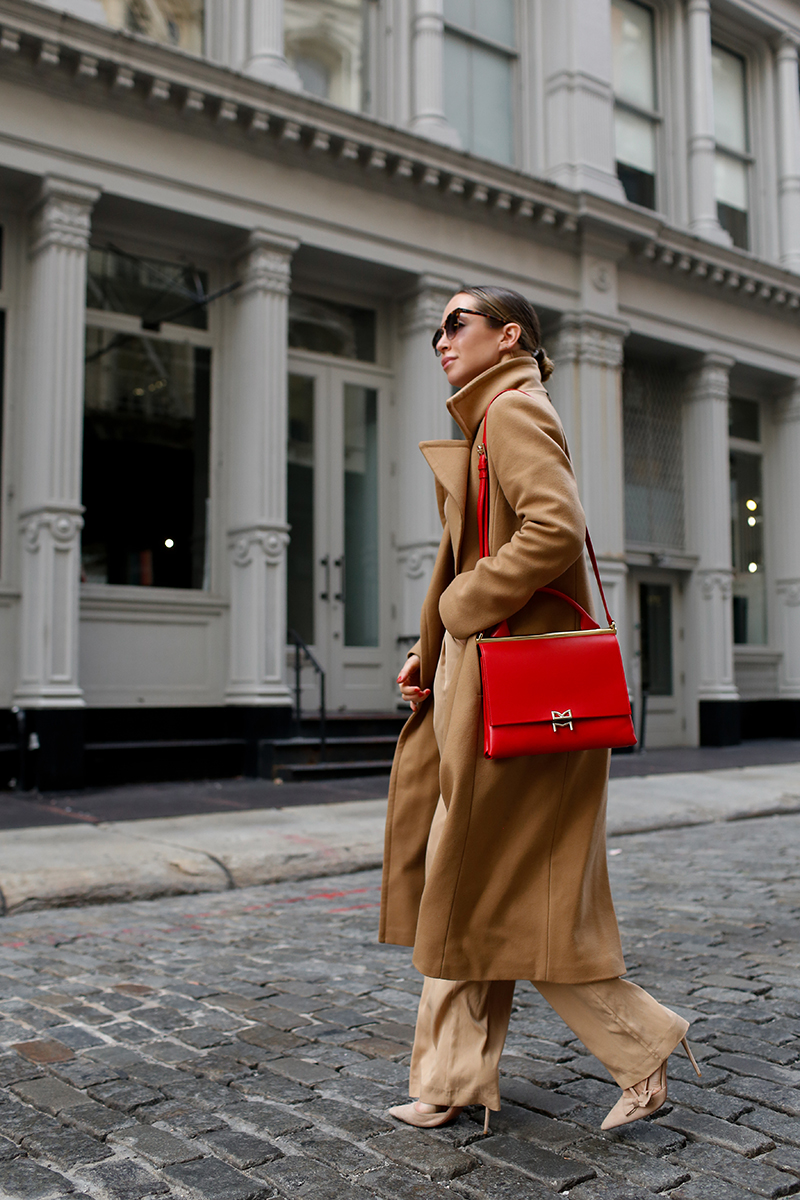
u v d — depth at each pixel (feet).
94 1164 6.73
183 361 32.48
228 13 33.06
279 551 31.55
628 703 6.70
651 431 46.75
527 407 6.77
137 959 12.63
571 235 40.47
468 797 6.61
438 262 36.47
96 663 29.89
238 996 10.92
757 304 48.75
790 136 51.47
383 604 37.01
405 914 7.30
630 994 6.82
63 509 27.37
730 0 48.75
